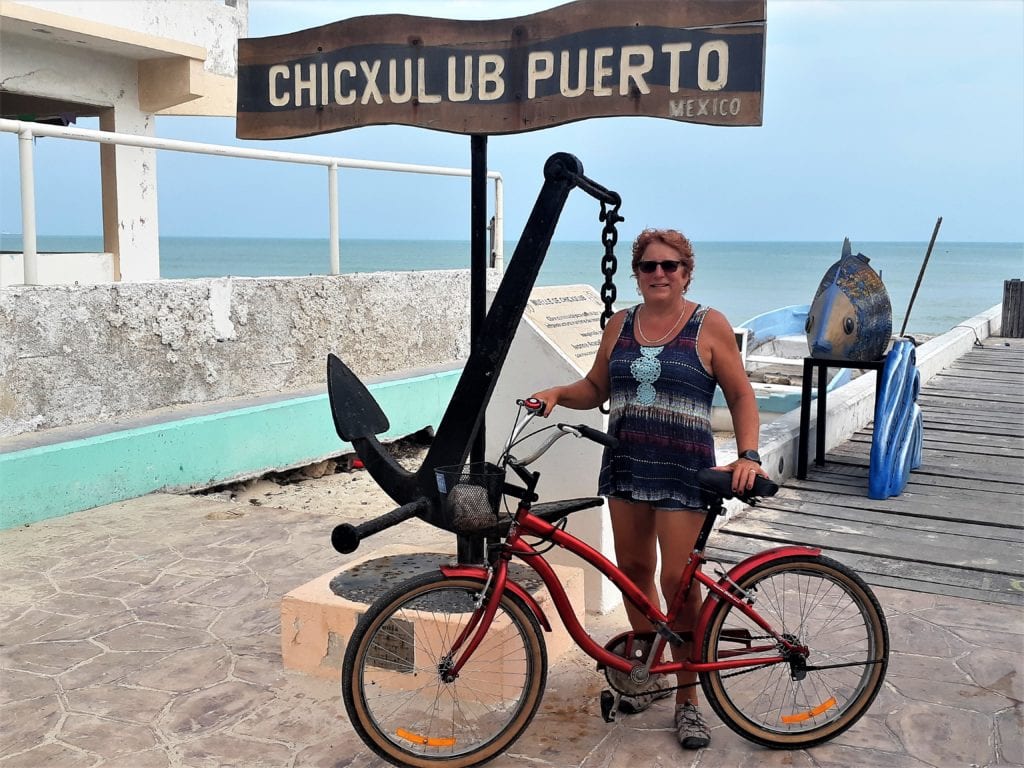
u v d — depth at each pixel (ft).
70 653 13.02
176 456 21.13
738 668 11.65
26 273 20.07
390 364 29.40
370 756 10.51
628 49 10.76
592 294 16.66
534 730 11.12
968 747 10.66
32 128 19.40
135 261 35.91
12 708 11.48
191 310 23.15
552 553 14.67
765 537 18.11
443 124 11.89
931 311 186.19
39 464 18.52
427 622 11.71
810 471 23.18
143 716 11.34
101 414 21.27
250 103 13.07
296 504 22.27
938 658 12.90
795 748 10.64
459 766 10.16
